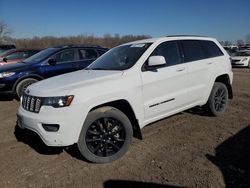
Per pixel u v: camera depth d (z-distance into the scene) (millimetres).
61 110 3629
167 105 4773
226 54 6258
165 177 3549
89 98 3740
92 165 3943
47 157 4246
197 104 5535
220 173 3604
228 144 4570
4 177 3678
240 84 11375
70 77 4414
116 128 4082
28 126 3947
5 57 12656
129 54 4773
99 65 5016
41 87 4074
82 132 3795
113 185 3412
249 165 3812
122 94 4055
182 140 4781
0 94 8062
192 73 5207
